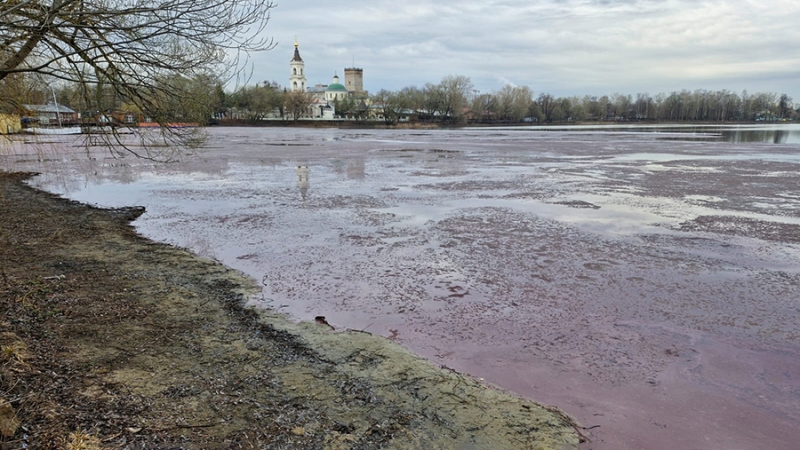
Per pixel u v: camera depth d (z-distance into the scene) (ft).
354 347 17.56
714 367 16.84
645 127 302.45
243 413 13.08
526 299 22.54
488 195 49.67
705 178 61.52
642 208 42.80
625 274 25.82
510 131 243.60
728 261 27.91
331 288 23.79
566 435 12.98
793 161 81.87
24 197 49.52
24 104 30.78
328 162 83.25
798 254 29.14
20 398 12.41
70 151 105.70
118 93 23.34
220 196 49.62
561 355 17.57
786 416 14.24
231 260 28.35
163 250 30.04
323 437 12.25
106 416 12.23
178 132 27.84
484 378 15.94
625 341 18.62
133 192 52.70
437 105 336.70
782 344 18.42
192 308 20.86
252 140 151.53
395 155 97.09
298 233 34.30
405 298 22.61
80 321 18.65
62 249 29.60
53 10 17.11
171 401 13.41
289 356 16.74
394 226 36.27
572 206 43.75
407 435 12.55
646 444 12.89
